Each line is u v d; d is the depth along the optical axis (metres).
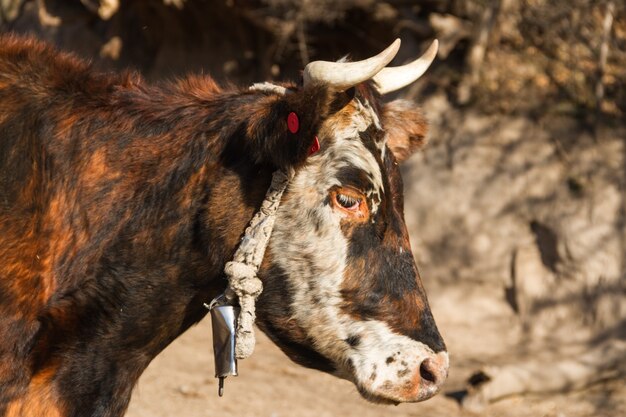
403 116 5.50
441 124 13.91
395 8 13.93
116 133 4.93
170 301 4.87
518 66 14.51
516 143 13.59
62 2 16.02
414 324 4.86
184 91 5.12
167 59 15.84
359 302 4.78
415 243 13.31
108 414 4.88
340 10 13.70
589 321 12.56
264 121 4.61
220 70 15.26
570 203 13.04
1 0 19.86
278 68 15.14
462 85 14.06
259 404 9.59
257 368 10.84
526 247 13.04
